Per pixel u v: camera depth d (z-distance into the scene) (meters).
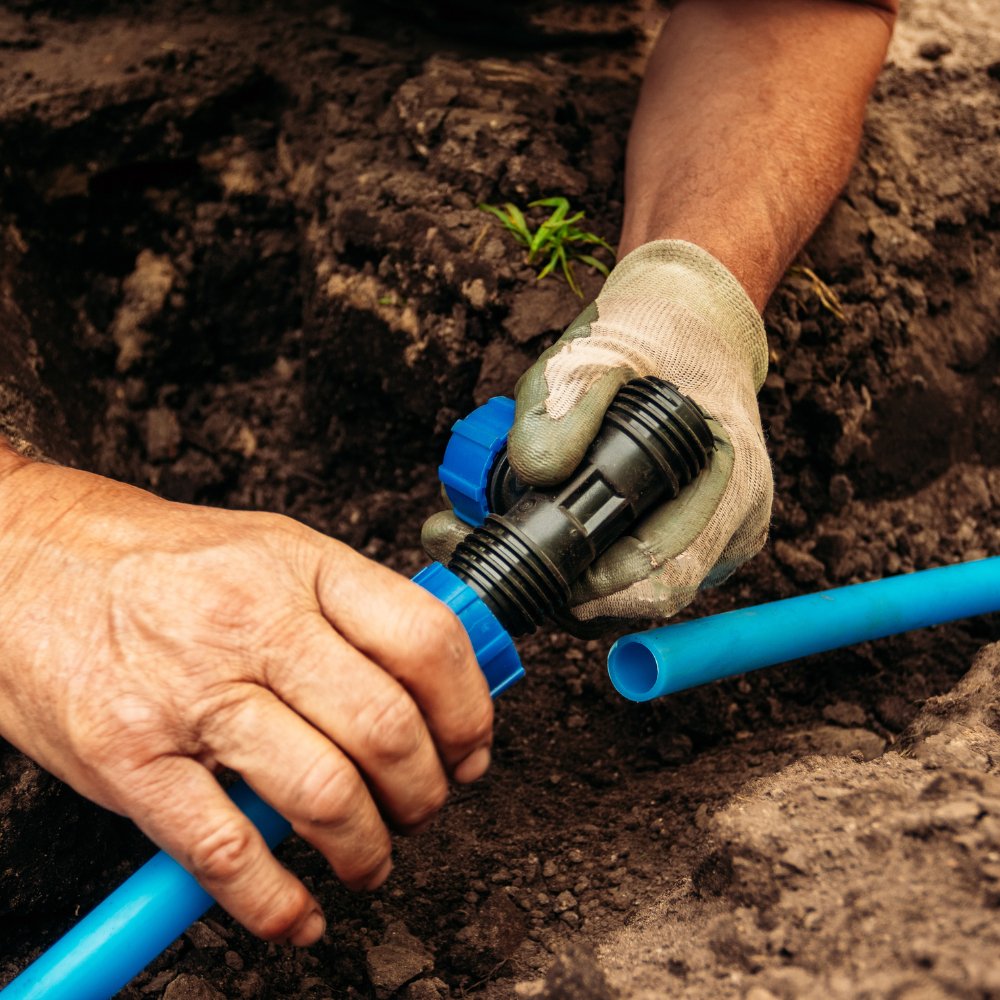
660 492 0.53
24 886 0.55
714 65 0.73
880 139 0.82
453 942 0.57
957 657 0.69
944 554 0.75
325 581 0.50
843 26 0.74
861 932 0.46
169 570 0.49
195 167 0.82
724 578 0.58
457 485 0.56
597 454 0.53
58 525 0.52
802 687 0.69
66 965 0.48
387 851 0.49
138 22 0.88
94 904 0.58
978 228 0.83
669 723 0.67
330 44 0.85
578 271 0.72
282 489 0.80
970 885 0.46
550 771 0.66
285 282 0.83
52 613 0.50
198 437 0.81
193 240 0.82
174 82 0.81
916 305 0.78
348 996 0.55
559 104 0.78
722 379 0.57
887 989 0.44
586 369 0.54
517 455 0.53
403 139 0.78
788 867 0.48
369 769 0.48
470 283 0.71
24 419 0.69
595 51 0.92
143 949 0.48
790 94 0.70
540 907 0.57
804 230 0.68
